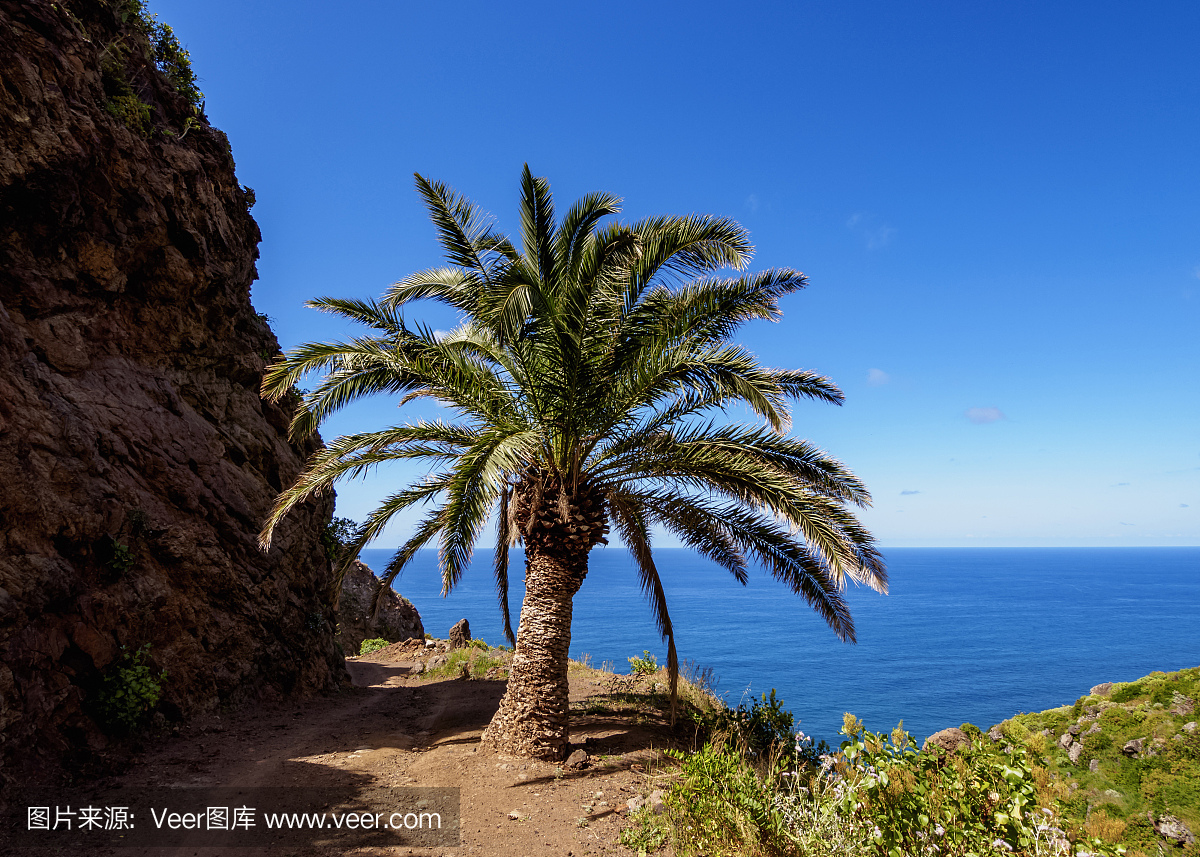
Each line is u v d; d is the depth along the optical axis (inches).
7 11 347.6
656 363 327.6
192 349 479.2
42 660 279.9
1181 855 391.2
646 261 311.7
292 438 374.9
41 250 358.9
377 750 348.5
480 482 269.3
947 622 6914.4
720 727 376.8
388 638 1201.4
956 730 388.2
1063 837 179.2
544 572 346.9
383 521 402.3
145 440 398.9
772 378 331.3
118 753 299.4
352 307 344.5
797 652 4500.5
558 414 336.2
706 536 419.2
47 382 336.2
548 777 295.1
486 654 783.7
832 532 301.9
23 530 285.9
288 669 501.4
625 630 5324.8
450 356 338.3
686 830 216.4
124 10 480.1
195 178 482.6
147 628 357.4
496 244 358.9
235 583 445.1
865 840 188.1
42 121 344.5
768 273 323.3
